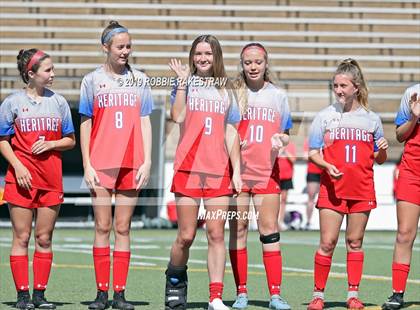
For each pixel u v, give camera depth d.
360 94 26.16
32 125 25.94
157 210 62.53
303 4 80.94
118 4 79.00
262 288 32.12
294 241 52.28
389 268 38.53
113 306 26.17
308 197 60.28
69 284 32.62
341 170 25.94
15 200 26.02
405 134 26.45
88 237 54.97
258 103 26.16
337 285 32.78
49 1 78.56
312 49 80.06
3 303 27.47
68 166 60.59
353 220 26.22
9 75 76.12
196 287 32.09
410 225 26.45
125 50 25.67
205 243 50.62
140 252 45.59
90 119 26.16
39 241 26.56
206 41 24.98
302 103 68.75
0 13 77.88
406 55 80.81
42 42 77.56
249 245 48.81
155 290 31.20
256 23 80.25
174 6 79.38
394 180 62.78
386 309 26.50
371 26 81.38
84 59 77.06
